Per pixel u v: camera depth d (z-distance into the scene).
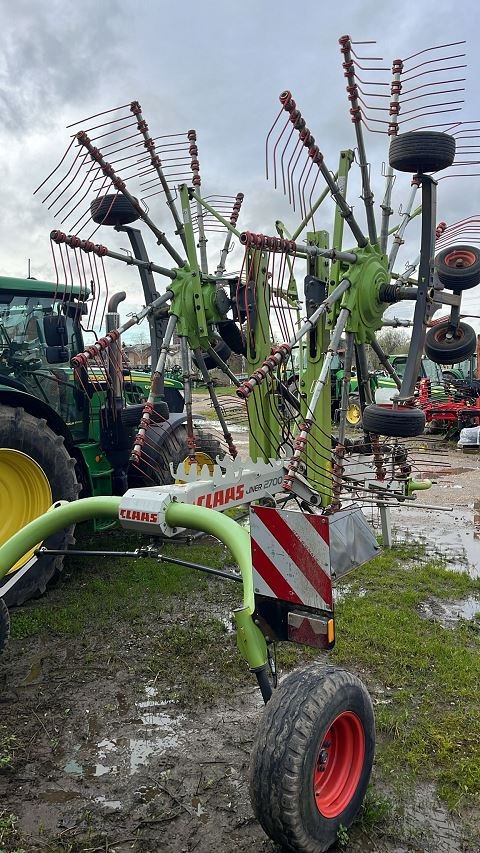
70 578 5.08
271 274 4.07
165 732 3.08
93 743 2.99
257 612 2.49
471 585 4.96
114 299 5.80
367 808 2.53
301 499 4.54
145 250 5.15
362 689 2.41
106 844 2.38
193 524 3.02
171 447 6.03
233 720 3.17
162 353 4.87
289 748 2.09
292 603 2.44
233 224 5.75
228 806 2.58
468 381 13.82
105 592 4.77
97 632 4.15
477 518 7.18
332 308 4.60
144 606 4.54
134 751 2.93
